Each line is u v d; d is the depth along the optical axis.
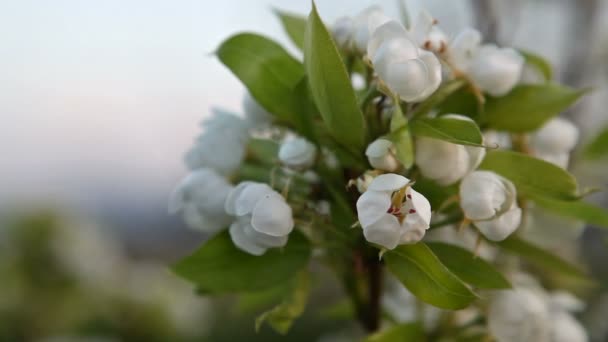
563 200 0.25
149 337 0.55
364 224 0.23
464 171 0.25
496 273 0.26
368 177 0.24
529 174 0.25
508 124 0.27
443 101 0.27
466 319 0.30
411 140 0.25
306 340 0.78
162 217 1.18
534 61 0.29
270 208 0.24
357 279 0.28
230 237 0.27
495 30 0.35
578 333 0.29
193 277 0.26
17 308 0.55
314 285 0.33
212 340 0.77
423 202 0.23
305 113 0.26
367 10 0.26
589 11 0.47
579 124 0.45
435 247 0.26
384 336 0.27
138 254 1.11
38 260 0.56
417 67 0.24
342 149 0.26
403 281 0.24
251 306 0.32
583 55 0.47
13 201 0.58
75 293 0.56
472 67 0.26
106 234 0.69
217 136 0.27
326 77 0.24
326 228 0.26
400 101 0.25
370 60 0.25
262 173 0.28
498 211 0.25
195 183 0.27
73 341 0.54
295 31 0.30
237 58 0.27
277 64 0.27
